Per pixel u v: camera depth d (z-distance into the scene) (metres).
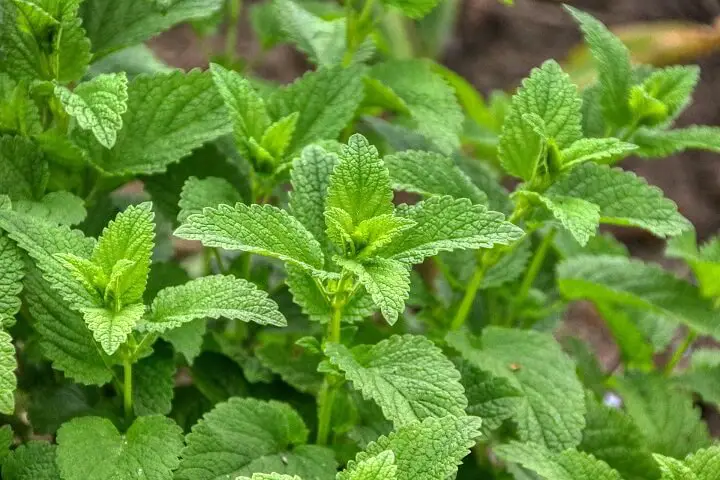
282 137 0.85
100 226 0.88
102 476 0.77
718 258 0.91
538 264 0.92
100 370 0.81
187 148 0.86
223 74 0.85
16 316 0.86
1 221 0.78
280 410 0.82
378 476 0.74
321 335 0.90
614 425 0.88
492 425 0.83
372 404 0.85
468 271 0.92
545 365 0.86
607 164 0.89
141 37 0.89
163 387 0.83
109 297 0.78
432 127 0.91
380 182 0.79
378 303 0.76
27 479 0.79
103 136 0.81
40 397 0.84
